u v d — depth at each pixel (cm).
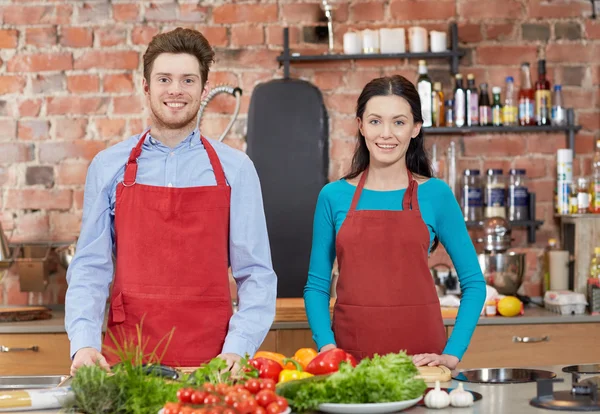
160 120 217
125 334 213
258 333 210
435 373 190
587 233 368
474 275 247
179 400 145
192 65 212
